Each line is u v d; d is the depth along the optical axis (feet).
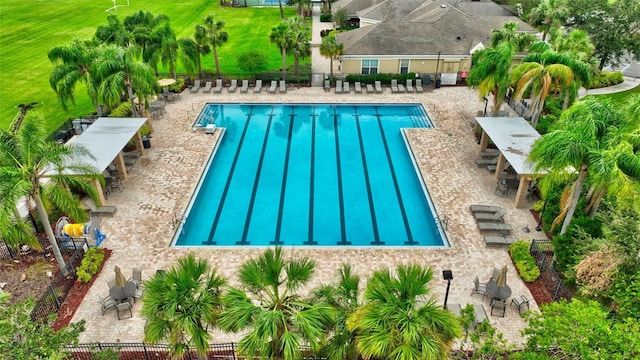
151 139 92.22
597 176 48.26
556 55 79.87
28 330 38.81
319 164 87.56
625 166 48.75
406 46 123.95
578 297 52.44
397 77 119.44
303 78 120.88
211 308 35.73
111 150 72.64
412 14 160.04
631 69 135.74
